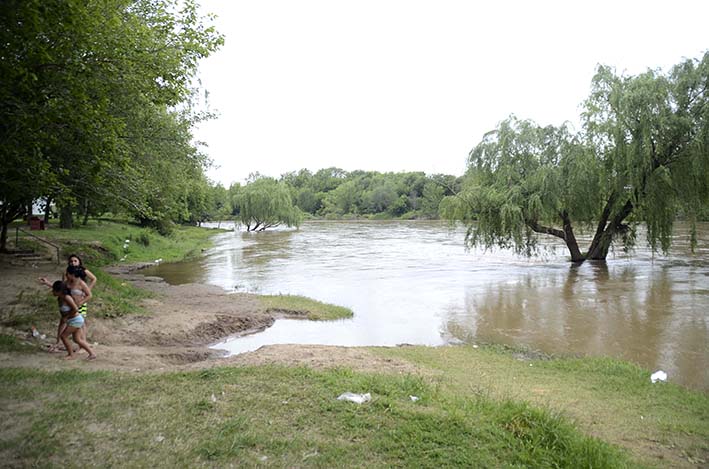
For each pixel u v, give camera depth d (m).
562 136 29.42
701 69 25.19
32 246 24.05
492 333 14.77
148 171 21.08
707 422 7.69
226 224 93.50
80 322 9.35
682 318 16.11
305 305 18.23
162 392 6.77
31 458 4.74
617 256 33.41
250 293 20.77
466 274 26.94
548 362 11.55
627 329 14.88
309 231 72.38
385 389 7.38
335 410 6.27
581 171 27.48
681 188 25.83
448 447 5.42
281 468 4.79
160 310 15.90
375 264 31.64
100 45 10.37
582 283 23.34
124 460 4.80
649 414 8.00
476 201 30.06
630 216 30.59
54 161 14.02
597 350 12.86
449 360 11.36
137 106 14.62
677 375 10.83
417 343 13.78
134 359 10.09
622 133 26.11
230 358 10.48
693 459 6.26
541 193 28.36
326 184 164.88
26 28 8.09
